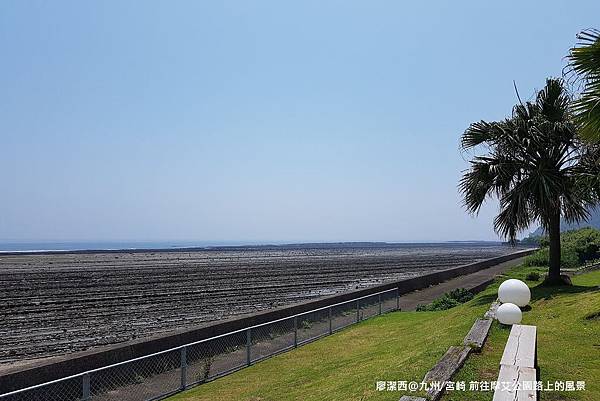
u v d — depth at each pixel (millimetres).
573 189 14312
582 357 7793
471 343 8031
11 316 23125
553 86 14703
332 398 7410
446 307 19188
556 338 8906
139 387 9023
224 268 56969
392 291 20375
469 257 85312
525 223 14648
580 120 8586
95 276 45312
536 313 11250
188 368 10352
